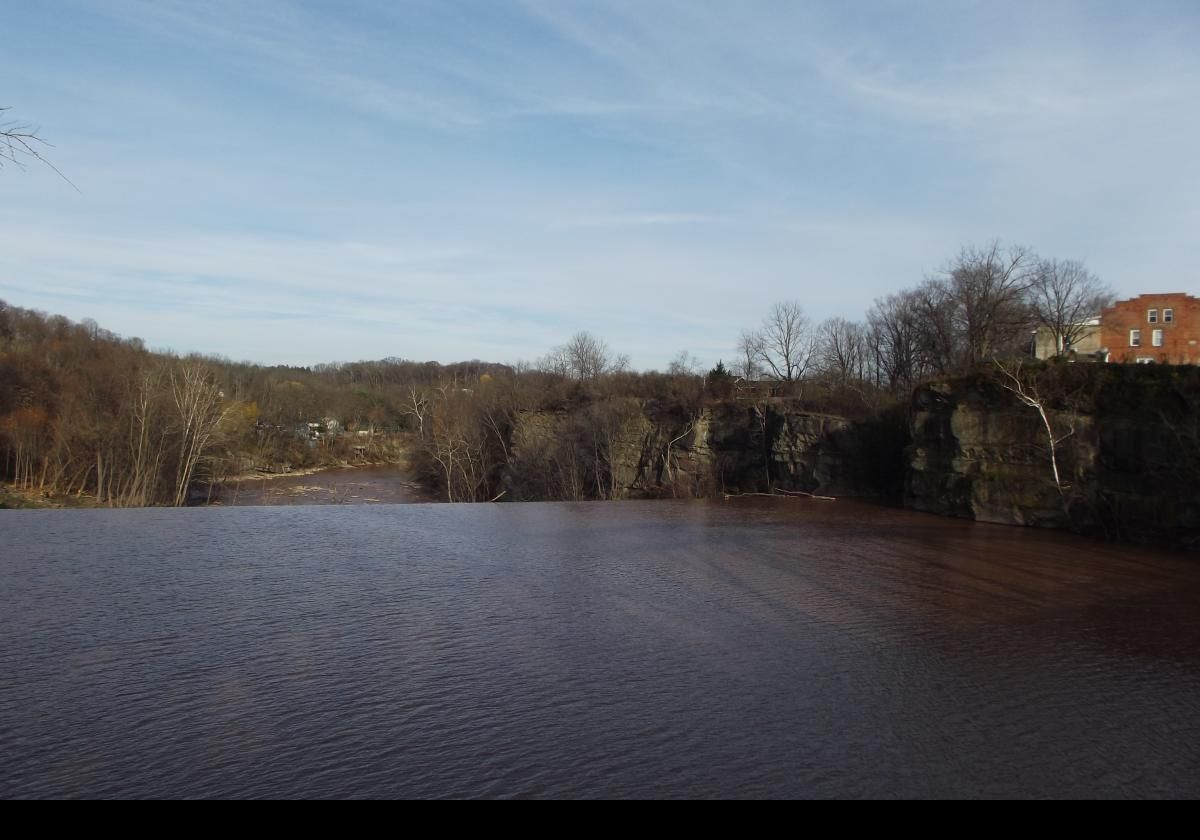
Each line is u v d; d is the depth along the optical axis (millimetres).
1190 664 21391
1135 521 42281
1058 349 66375
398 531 43281
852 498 67500
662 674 19828
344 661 20375
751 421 75312
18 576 29672
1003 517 49844
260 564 32906
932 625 25000
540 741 15773
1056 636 23953
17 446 72625
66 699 17516
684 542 41312
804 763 15070
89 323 135500
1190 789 14297
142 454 65000
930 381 58281
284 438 111250
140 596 26891
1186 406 40938
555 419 80938
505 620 24578
